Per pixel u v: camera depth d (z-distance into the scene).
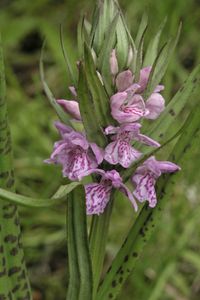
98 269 0.33
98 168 0.31
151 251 0.49
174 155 0.31
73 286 0.31
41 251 0.53
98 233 0.32
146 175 0.31
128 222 0.52
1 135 0.30
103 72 0.30
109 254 0.52
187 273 0.51
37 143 0.58
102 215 0.32
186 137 0.31
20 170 0.56
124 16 0.31
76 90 0.30
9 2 0.74
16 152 0.58
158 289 0.46
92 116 0.30
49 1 0.73
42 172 0.56
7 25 0.68
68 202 0.30
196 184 0.52
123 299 0.48
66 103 0.31
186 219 0.50
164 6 0.64
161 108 0.31
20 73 0.69
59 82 0.65
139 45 0.30
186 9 0.67
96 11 0.30
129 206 0.52
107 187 0.31
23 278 0.31
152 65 0.30
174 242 0.48
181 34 0.64
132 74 0.30
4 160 0.30
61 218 0.53
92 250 0.32
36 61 0.70
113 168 0.31
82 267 0.31
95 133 0.30
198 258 0.49
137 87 0.30
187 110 0.58
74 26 0.71
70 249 0.31
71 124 0.31
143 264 0.48
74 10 0.71
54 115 0.61
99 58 0.30
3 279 0.31
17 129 0.59
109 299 0.33
